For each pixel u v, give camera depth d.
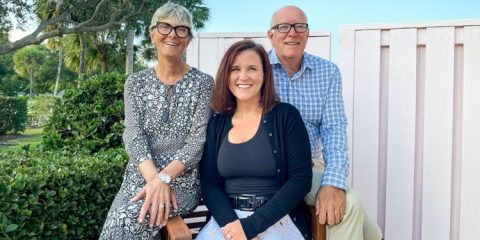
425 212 2.79
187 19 2.19
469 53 2.65
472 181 2.68
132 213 1.88
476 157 2.66
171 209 2.02
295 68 2.41
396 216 2.84
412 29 2.75
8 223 2.03
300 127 2.02
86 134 3.58
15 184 2.12
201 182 2.08
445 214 2.74
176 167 2.01
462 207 2.71
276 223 1.91
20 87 44.47
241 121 2.08
